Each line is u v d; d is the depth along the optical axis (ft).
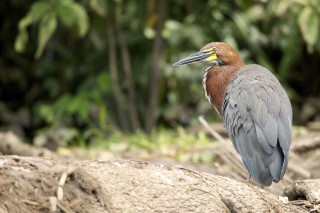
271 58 54.80
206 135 44.73
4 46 54.54
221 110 30.94
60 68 52.80
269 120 25.79
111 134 46.60
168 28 49.03
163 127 48.85
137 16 50.44
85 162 24.21
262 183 24.82
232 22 50.29
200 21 49.62
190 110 50.98
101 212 22.22
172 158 39.17
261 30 52.37
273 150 25.22
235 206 23.91
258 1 51.19
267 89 26.96
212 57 31.22
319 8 43.57
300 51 52.01
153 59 49.39
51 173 23.26
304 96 56.03
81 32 44.52
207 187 24.13
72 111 47.03
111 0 48.24
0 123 52.54
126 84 50.49
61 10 43.96
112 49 49.32
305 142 40.22
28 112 53.26
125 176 23.45
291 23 47.06
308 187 26.03
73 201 22.36
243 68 30.07
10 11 54.24
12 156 23.88
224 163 37.60
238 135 26.71
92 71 52.37
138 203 22.65
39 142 46.88
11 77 54.24
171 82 50.34
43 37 43.93
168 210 22.75
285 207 24.93
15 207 21.93
